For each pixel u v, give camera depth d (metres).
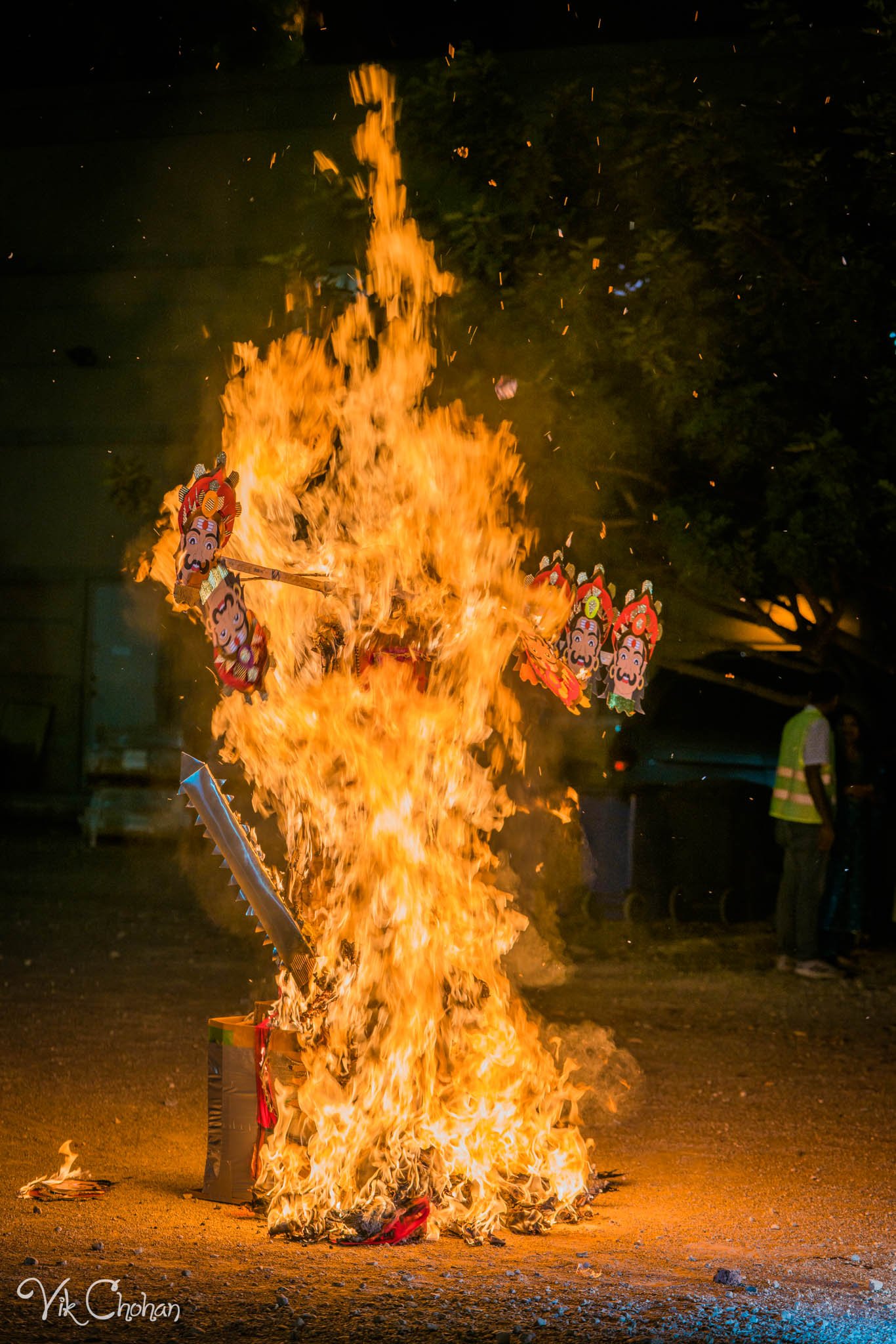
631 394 12.38
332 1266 4.62
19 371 23.97
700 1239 5.06
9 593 24.52
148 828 19.72
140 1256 4.71
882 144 11.66
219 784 5.14
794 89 12.83
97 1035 8.59
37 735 24.50
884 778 12.66
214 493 4.41
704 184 12.17
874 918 12.55
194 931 12.80
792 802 10.91
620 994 10.05
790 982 10.63
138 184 23.05
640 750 12.98
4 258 23.83
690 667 13.37
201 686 23.48
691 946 11.97
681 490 12.91
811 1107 7.17
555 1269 4.66
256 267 21.97
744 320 12.19
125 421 23.48
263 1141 5.29
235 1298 4.32
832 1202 5.58
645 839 12.51
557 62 19.03
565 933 12.24
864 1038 8.84
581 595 5.66
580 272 12.14
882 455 11.48
